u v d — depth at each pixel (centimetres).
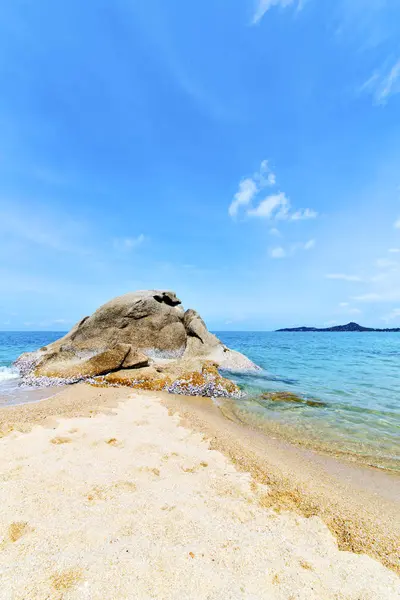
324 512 448
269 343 5762
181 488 474
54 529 348
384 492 561
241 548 347
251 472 559
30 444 591
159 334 2148
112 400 1060
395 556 363
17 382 1465
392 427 930
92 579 281
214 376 1430
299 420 991
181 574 299
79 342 2067
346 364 2395
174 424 812
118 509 400
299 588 296
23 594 260
